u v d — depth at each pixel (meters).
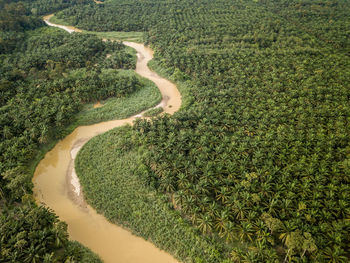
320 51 130.12
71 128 96.44
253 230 53.69
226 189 62.25
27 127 86.12
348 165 65.50
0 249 49.47
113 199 67.00
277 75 114.00
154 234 58.31
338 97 98.00
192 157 73.69
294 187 61.56
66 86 109.75
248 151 74.88
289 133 81.06
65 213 65.19
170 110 108.00
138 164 75.75
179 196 61.75
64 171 79.12
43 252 50.25
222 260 51.69
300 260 48.75
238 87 107.25
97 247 57.06
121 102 111.62
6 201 65.38
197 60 130.00
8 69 120.25
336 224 52.75
